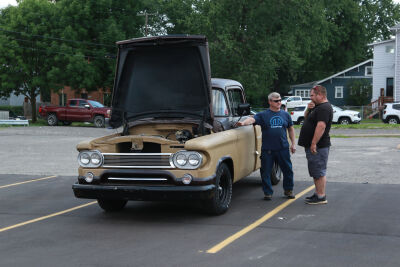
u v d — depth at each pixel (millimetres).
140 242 5699
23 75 37938
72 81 36875
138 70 7703
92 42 39094
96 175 6738
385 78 44719
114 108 7832
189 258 5039
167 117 7477
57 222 6840
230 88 8414
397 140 19953
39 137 23469
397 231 6000
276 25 43781
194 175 6379
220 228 6285
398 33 40844
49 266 4879
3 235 6160
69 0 38250
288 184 8148
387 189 8883
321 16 43875
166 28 45656
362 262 4824
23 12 37531
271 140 7883
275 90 61594
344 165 12219
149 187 6426
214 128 7562
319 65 64562
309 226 6305
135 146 6926
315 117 7453
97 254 5254
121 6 40000
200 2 41844
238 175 7789
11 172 11945
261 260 4930
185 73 7473
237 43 41281
